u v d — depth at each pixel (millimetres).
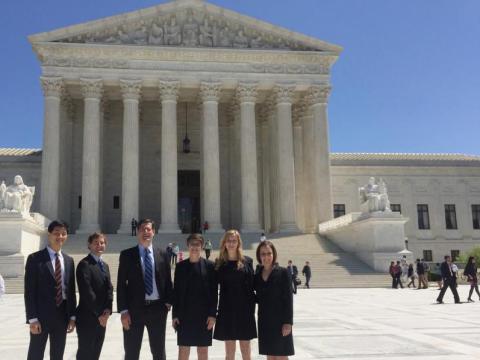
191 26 59250
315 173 59938
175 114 57781
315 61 60625
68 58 56281
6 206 38875
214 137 57656
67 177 60562
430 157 76000
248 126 58406
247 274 10047
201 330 9844
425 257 70625
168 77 57781
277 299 9594
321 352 12781
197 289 9938
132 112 56812
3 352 13422
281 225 57562
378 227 43594
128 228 54562
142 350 13766
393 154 77375
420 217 71812
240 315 9914
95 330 10203
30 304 9766
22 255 37281
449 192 72812
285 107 59438
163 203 55906
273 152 62406
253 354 12852
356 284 39844
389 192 71562
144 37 58375
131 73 57250
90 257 10469
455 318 19734
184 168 68125
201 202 59688
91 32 57312
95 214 54656
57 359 9859
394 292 34531
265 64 59719
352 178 71062
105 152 64625
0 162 64375
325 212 57906
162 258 10383
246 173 57688
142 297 10000
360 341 14422
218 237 53031
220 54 58750
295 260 45125
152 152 67875
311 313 21594
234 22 59938
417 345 13703
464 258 61125
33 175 64750
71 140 61688
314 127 60094
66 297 10094
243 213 57281
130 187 55500
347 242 49062
